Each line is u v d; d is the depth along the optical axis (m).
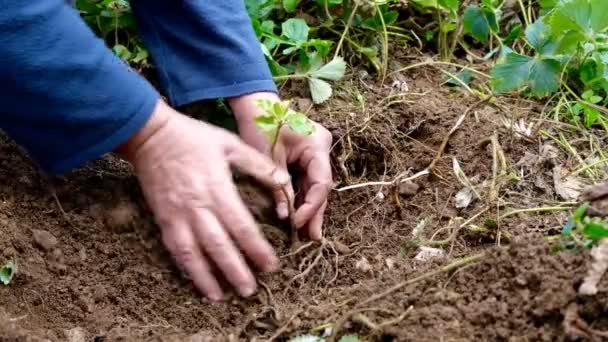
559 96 1.69
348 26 1.78
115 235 1.43
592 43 1.67
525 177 1.55
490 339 1.22
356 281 1.41
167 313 1.35
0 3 1.28
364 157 1.60
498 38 1.79
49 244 1.39
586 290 1.20
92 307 1.35
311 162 1.47
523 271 1.26
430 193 1.54
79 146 1.35
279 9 1.81
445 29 1.81
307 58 1.70
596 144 1.62
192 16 1.54
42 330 1.30
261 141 1.48
